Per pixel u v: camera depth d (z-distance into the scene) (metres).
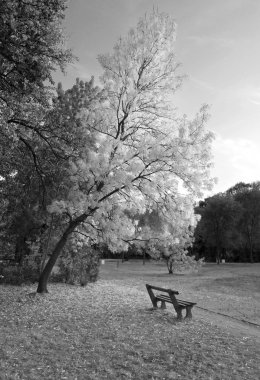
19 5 7.96
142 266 44.00
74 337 7.33
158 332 8.11
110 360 6.01
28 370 5.30
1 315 9.11
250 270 33.44
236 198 56.00
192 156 11.62
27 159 13.17
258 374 5.75
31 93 9.52
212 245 54.78
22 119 10.38
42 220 16.12
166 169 11.77
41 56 8.87
